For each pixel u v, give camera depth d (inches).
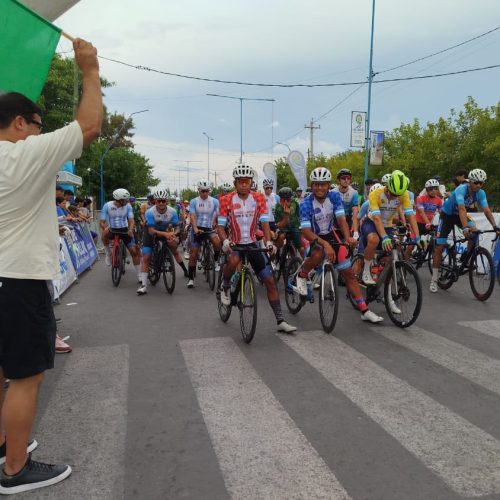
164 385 151.3
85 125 90.1
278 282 343.6
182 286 341.1
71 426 124.3
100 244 688.4
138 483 98.7
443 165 912.3
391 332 208.7
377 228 217.5
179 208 789.2
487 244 369.7
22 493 95.8
